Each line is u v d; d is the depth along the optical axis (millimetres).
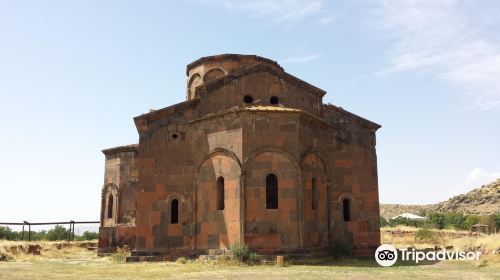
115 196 25609
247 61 23578
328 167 20234
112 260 19078
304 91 20688
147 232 18438
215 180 18047
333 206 20578
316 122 19359
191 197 18781
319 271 14047
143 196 18688
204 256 17344
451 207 68750
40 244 25297
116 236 23750
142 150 19000
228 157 17672
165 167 19000
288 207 17125
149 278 12633
